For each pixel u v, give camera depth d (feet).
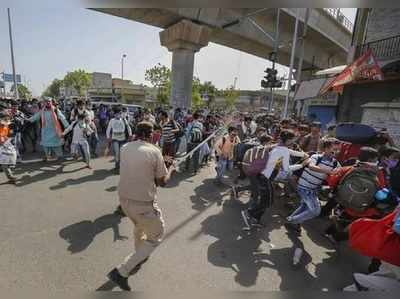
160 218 8.95
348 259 11.69
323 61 95.66
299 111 64.34
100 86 159.02
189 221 14.01
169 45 61.16
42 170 20.65
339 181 12.35
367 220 7.72
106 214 13.62
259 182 13.52
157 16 55.01
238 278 9.59
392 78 36.37
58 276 8.78
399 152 13.92
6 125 17.07
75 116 24.95
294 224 13.64
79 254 10.05
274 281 9.65
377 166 12.50
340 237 12.48
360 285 7.17
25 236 10.98
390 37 37.83
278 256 11.39
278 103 172.45
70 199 15.28
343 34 83.30
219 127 30.94
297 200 17.75
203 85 159.53
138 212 8.53
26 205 13.98
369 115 28.17
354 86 44.73
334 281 10.02
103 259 9.87
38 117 22.91
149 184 8.52
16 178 18.04
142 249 8.51
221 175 20.75
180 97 61.72
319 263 11.18
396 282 6.80
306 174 12.91
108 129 21.86
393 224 7.13
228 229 13.44
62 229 11.82
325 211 15.24
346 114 46.44
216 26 59.21
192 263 10.23
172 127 23.16
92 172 21.02
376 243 7.31
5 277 8.51
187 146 24.75
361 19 45.73
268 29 66.64
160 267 9.78
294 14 59.47
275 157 13.08
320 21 69.67
